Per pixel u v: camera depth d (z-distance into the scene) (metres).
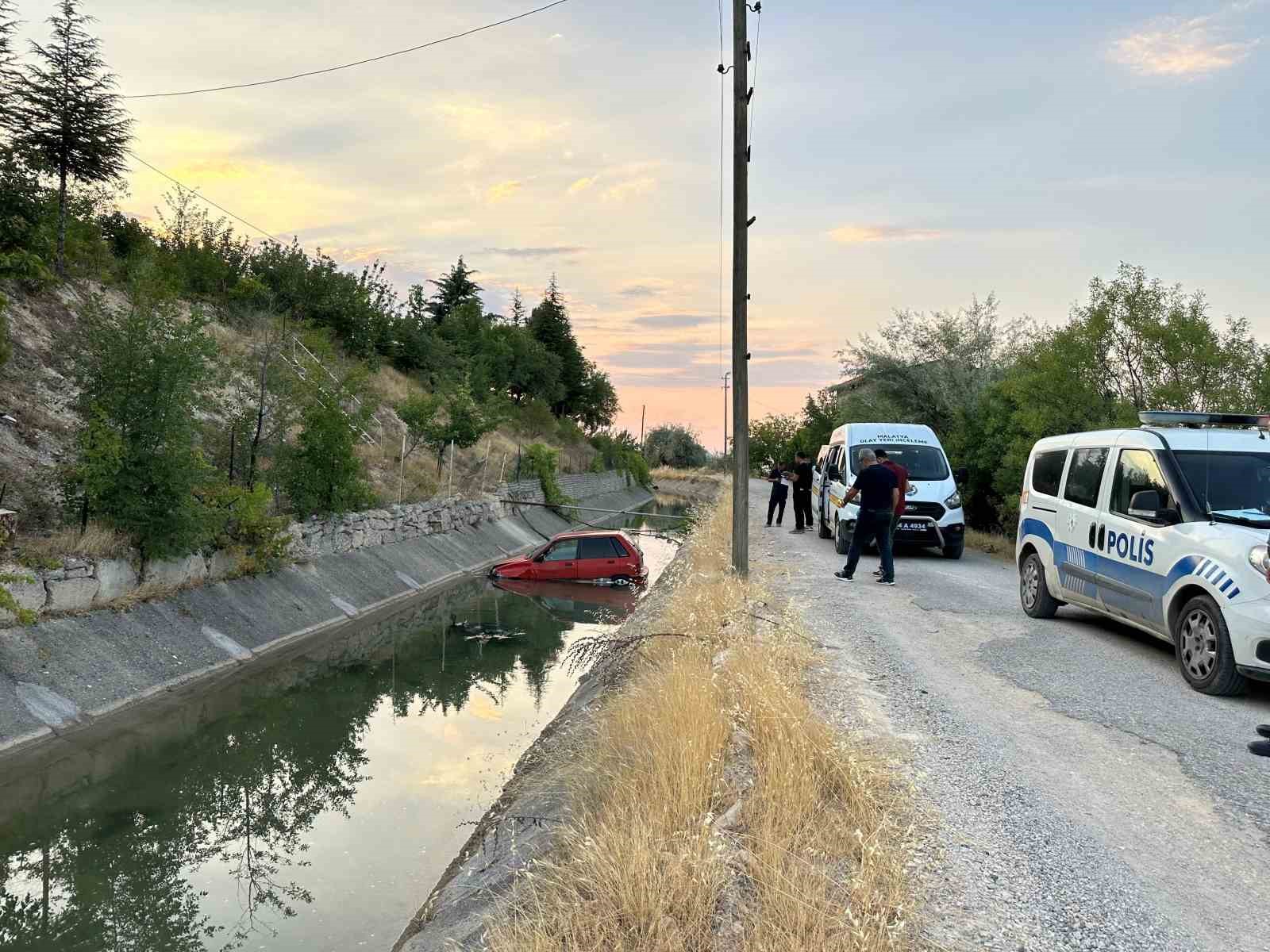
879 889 3.50
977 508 19.97
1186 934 3.36
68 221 21.84
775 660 6.90
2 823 7.98
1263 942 3.30
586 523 41.44
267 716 11.27
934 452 16.00
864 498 12.33
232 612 14.61
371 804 8.48
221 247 32.50
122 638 11.98
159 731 10.46
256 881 6.95
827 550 16.58
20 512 12.80
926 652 8.05
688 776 4.45
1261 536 6.45
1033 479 9.98
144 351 13.02
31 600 11.02
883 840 3.94
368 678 13.32
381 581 20.23
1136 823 4.39
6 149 19.45
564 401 73.88
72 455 13.29
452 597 20.78
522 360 60.81
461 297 64.25
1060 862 3.95
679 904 3.36
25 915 6.41
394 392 36.66
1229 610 6.38
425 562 23.39
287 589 16.70
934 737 5.65
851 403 27.00
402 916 6.32
